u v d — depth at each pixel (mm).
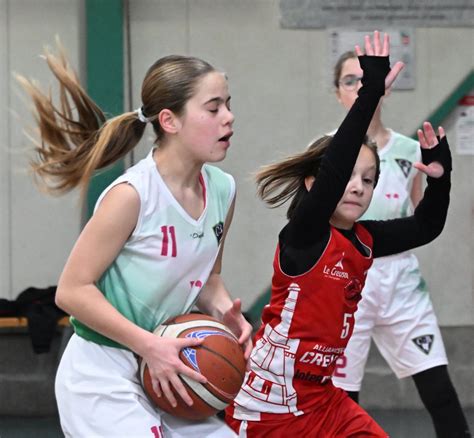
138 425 5344
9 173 11477
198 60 5582
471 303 11898
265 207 11688
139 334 5246
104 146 5785
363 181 5844
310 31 11688
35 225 11508
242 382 5504
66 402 5516
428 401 8195
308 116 11719
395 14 11656
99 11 11484
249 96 11711
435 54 11773
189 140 5449
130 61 11562
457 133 11859
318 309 5758
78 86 6164
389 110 11797
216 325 5488
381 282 8164
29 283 11547
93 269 5336
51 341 11031
